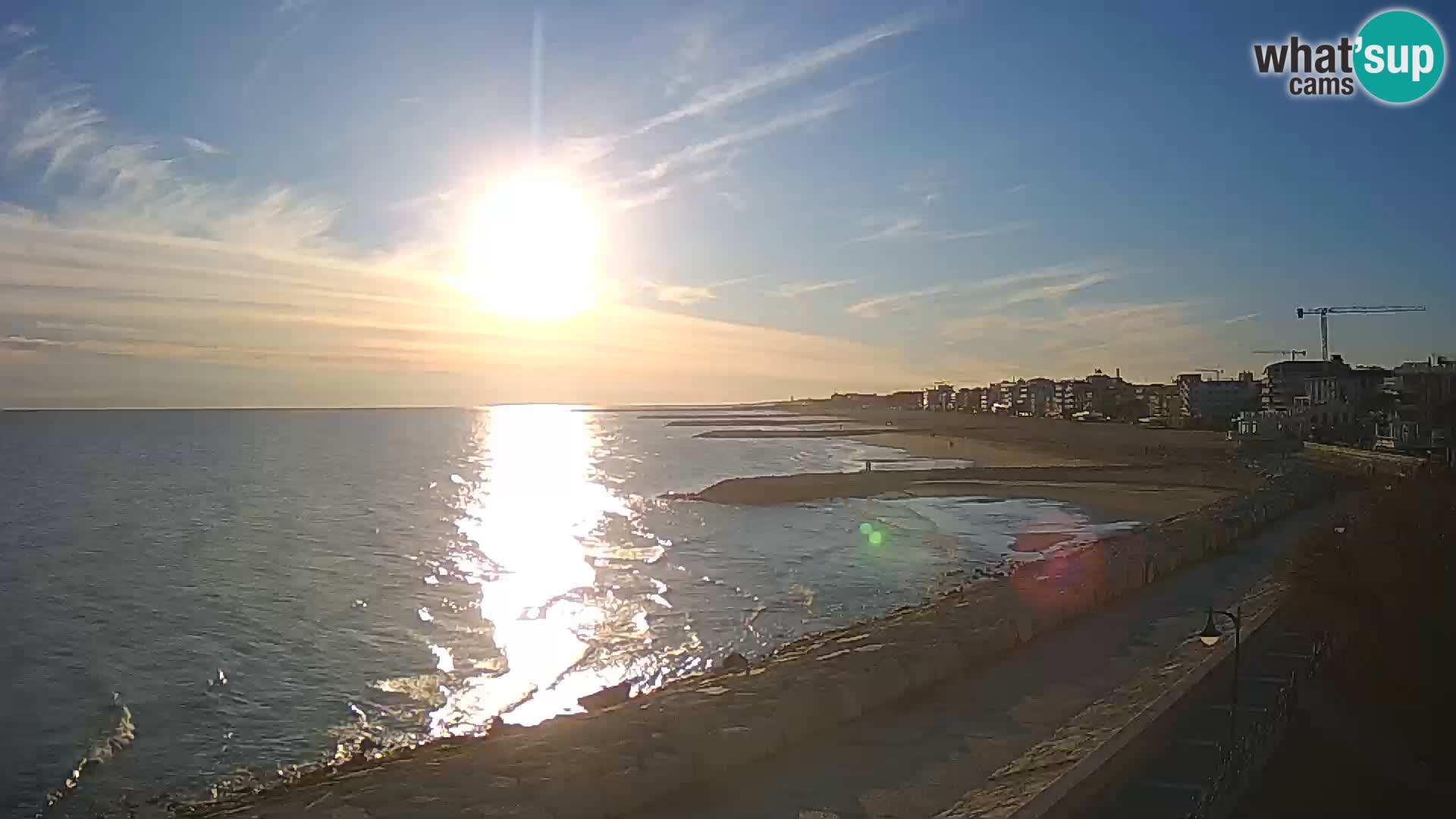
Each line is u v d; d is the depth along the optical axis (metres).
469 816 11.74
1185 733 15.41
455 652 27.22
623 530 51.41
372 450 133.12
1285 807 14.25
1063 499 62.88
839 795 13.05
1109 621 23.48
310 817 12.20
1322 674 18.94
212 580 37.81
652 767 12.95
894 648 19.61
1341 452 76.94
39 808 17.16
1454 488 34.97
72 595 35.06
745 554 43.06
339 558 43.12
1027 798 12.34
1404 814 14.77
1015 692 17.83
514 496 71.75
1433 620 21.22
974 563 40.19
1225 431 123.25
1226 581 28.88
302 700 23.17
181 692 23.73
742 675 18.78
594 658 26.61
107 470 93.56
